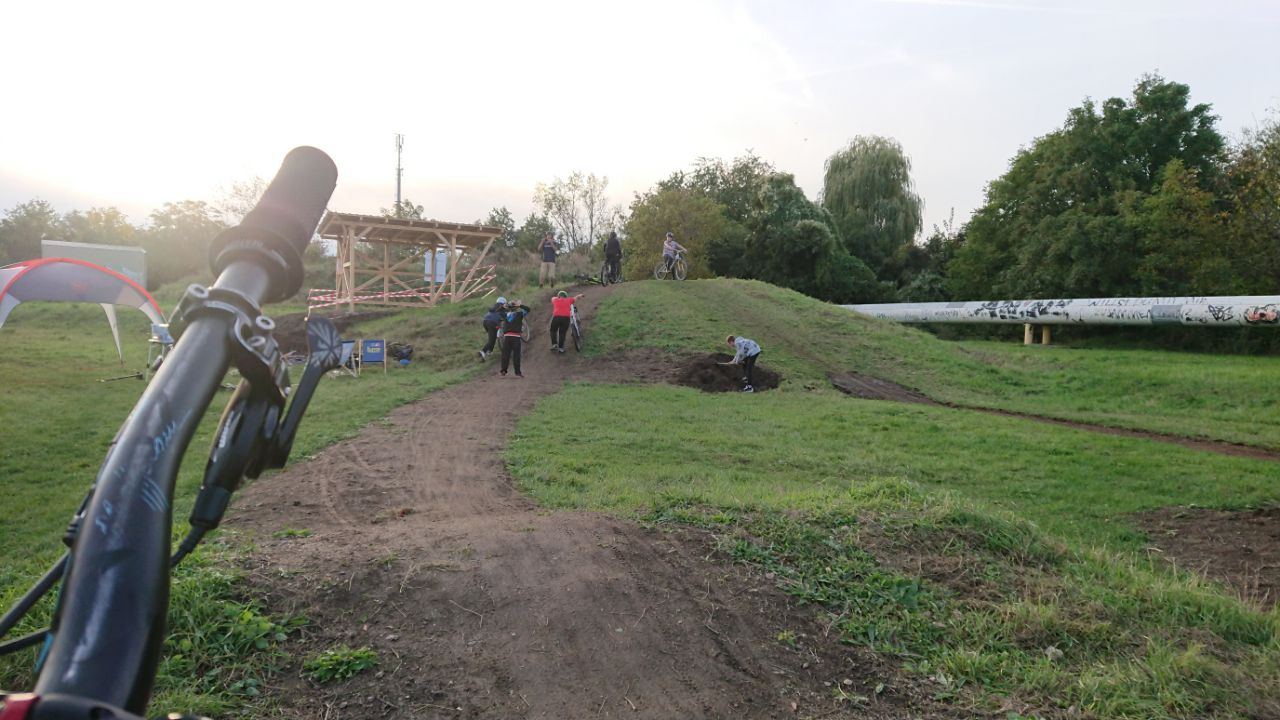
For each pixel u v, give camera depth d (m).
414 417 12.53
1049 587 4.46
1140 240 32.56
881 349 21.94
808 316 24.11
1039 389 19.20
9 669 2.97
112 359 19.78
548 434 11.34
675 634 3.62
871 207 48.22
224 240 1.08
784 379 18.75
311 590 3.70
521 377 17.92
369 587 3.78
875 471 10.14
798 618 3.88
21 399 13.82
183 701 2.82
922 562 4.66
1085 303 28.62
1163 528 8.39
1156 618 4.20
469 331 21.70
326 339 1.09
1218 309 25.19
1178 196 30.58
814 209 44.12
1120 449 12.13
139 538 0.73
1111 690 3.36
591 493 7.63
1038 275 35.38
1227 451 12.88
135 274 36.78
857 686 3.40
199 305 0.94
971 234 41.16
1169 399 17.55
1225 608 4.35
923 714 3.22
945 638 3.84
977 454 11.61
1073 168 36.22
